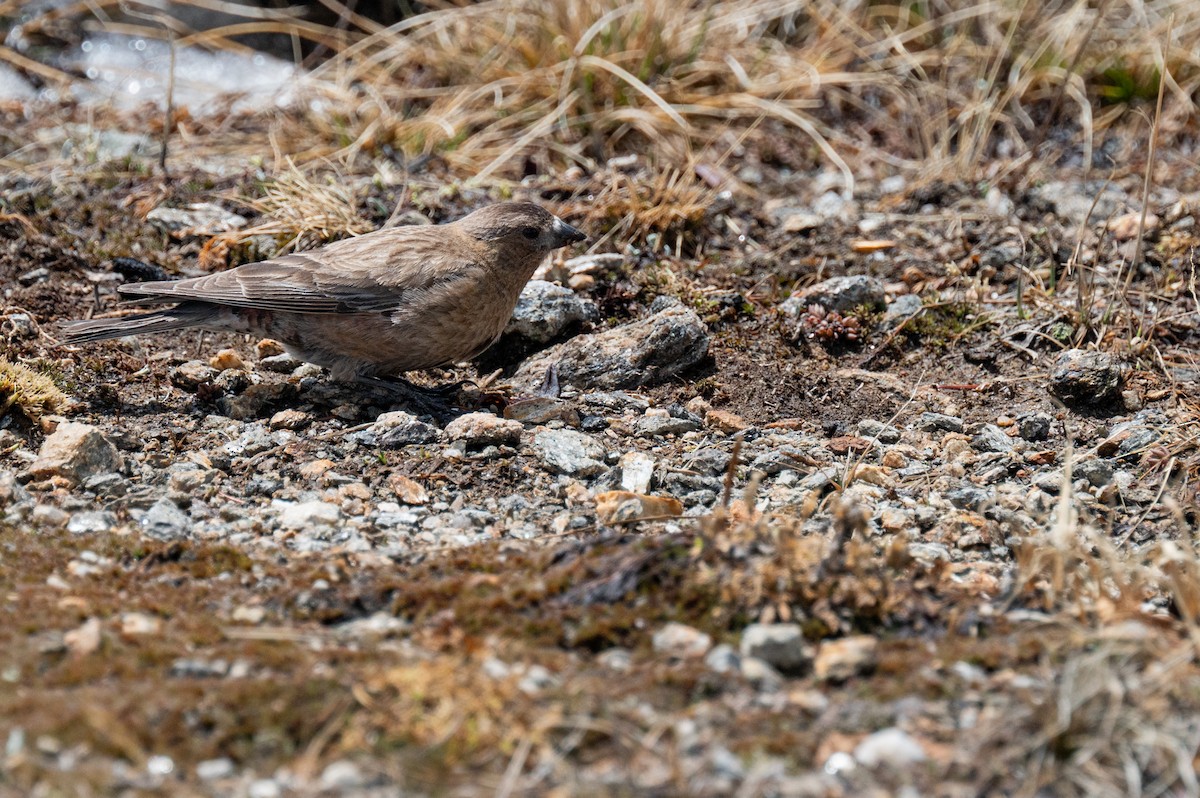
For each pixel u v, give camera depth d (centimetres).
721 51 1711
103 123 1625
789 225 1394
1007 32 1748
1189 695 616
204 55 1819
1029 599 728
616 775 570
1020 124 1641
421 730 590
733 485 936
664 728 597
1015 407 1091
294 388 1049
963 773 573
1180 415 1043
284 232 1305
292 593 728
